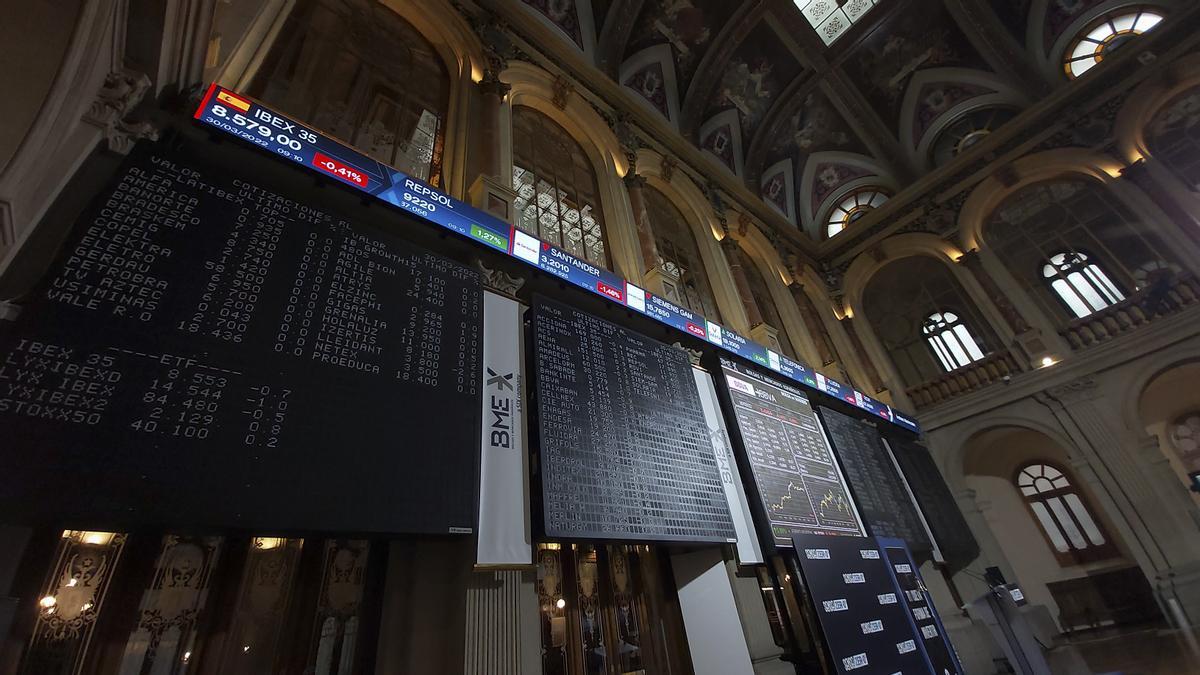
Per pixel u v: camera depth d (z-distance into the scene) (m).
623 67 10.16
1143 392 8.31
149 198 2.62
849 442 7.46
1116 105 9.59
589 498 3.59
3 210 2.11
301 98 4.65
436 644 2.77
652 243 7.48
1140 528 7.49
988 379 9.80
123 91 2.70
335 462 2.56
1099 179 9.52
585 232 7.08
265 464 2.34
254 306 2.70
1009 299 10.02
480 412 3.37
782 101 12.43
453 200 4.31
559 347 4.22
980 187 11.03
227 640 2.60
